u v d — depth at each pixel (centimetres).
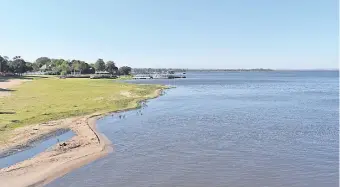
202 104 6056
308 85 13912
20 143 2891
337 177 2147
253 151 2736
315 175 2188
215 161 2473
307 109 5428
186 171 2259
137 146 2881
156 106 5697
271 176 2170
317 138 3209
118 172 2234
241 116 4578
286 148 2833
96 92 8006
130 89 9188
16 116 4122
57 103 5619
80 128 3572
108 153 2655
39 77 16788
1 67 17150
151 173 2223
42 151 2678
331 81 18650
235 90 10269
